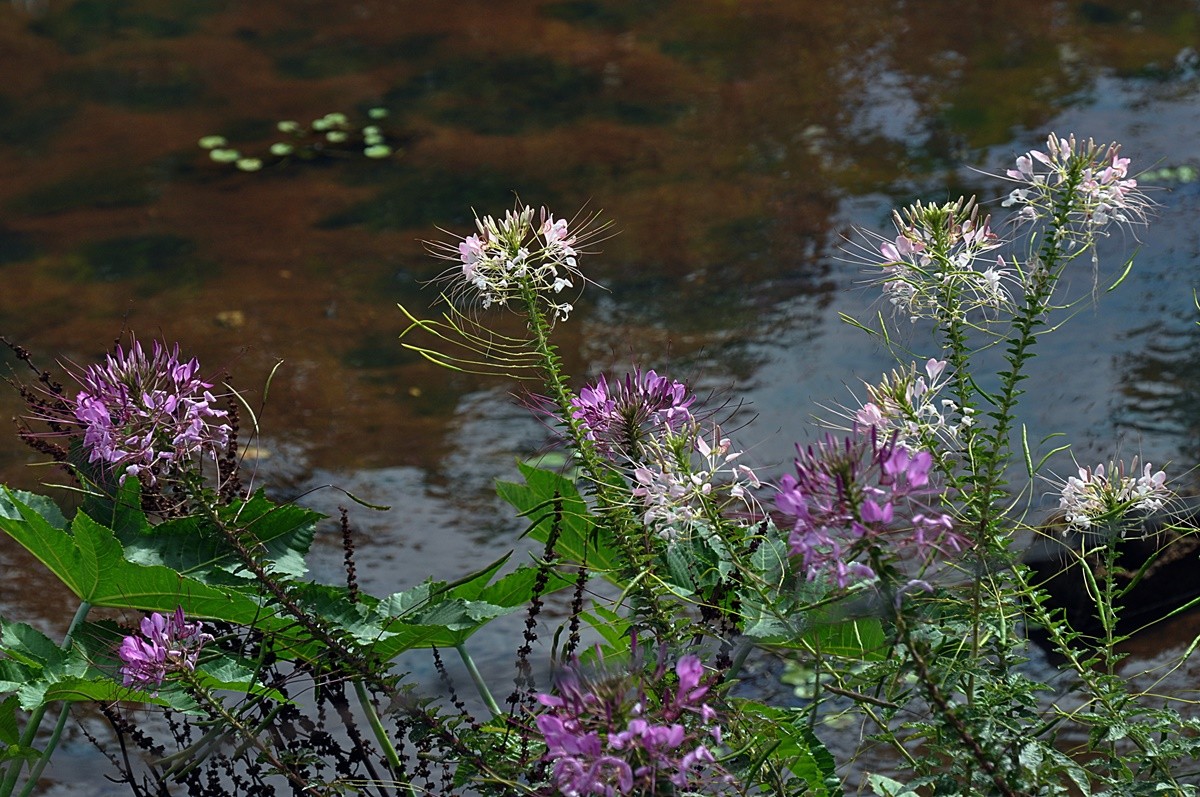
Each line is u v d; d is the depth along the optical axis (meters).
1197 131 10.18
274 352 8.09
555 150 10.96
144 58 13.50
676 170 10.41
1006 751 2.60
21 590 5.79
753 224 9.39
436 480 6.71
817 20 13.46
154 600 3.47
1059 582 4.82
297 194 10.48
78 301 8.86
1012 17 13.10
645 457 2.99
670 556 3.11
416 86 12.51
